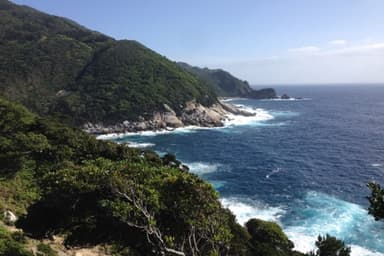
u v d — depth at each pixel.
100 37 175.00
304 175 57.16
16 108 49.00
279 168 61.84
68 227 23.69
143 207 16.59
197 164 64.88
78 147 43.75
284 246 29.66
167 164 49.38
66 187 24.52
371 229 36.25
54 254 19.02
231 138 92.00
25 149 37.91
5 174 32.66
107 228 23.45
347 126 113.69
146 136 97.00
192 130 106.94
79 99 113.38
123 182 18.75
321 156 71.12
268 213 40.91
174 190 14.94
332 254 19.98
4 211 24.02
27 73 127.06
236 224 28.83
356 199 45.38
